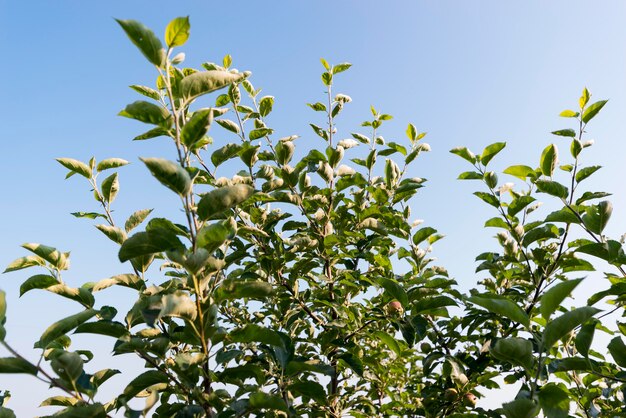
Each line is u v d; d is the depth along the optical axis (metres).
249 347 3.27
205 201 2.21
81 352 3.17
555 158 3.87
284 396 2.96
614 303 3.97
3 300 2.24
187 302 2.20
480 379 4.16
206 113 2.20
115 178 3.12
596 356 4.10
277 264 4.07
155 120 2.30
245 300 4.91
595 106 4.02
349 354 3.57
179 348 3.38
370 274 4.55
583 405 3.71
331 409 4.34
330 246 4.23
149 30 2.12
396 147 5.01
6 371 2.23
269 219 4.12
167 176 2.06
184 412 2.64
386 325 4.87
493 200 4.25
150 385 2.78
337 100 5.12
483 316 4.15
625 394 3.67
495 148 4.11
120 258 2.24
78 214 3.08
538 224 4.11
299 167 4.30
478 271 4.55
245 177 3.82
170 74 2.46
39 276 2.67
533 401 2.08
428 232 4.63
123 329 2.65
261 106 4.73
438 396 4.23
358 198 4.59
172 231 2.28
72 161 3.08
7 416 2.56
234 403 2.53
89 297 2.79
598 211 3.57
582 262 3.98
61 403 2.99
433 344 4.56
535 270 4.29
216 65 4.45
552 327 2.15
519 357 2.17
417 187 4.45
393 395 4.47
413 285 4.22
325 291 4.41
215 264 2.30
